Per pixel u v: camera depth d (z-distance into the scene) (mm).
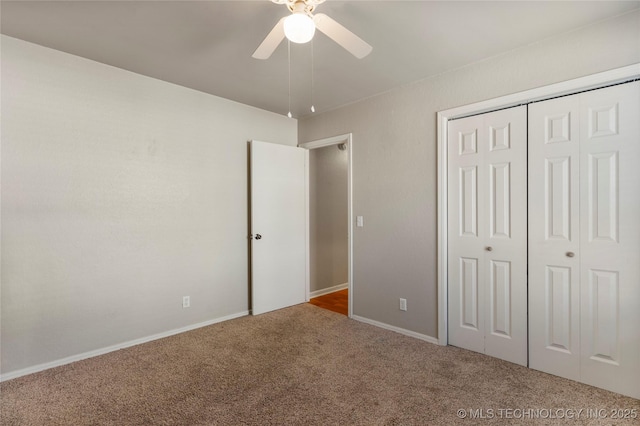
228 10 1952
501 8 1911
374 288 3352
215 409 1934
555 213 2271
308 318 3568
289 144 4184
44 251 2428
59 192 2490
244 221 3711
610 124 2059
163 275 3053
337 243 4891
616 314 2047
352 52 1823
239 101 3592
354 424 1794
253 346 2826
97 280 2674
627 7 1910
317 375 2320
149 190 2969
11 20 2066
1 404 1989
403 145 3102
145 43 2352
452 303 2811
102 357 2623
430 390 2117
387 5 1877
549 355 2309
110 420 1840
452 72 2750
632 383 1995
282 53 2465
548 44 2256
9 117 2283
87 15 2008
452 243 2797
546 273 2314
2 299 2268
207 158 3381
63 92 2502
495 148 2543
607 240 2074
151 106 2975
